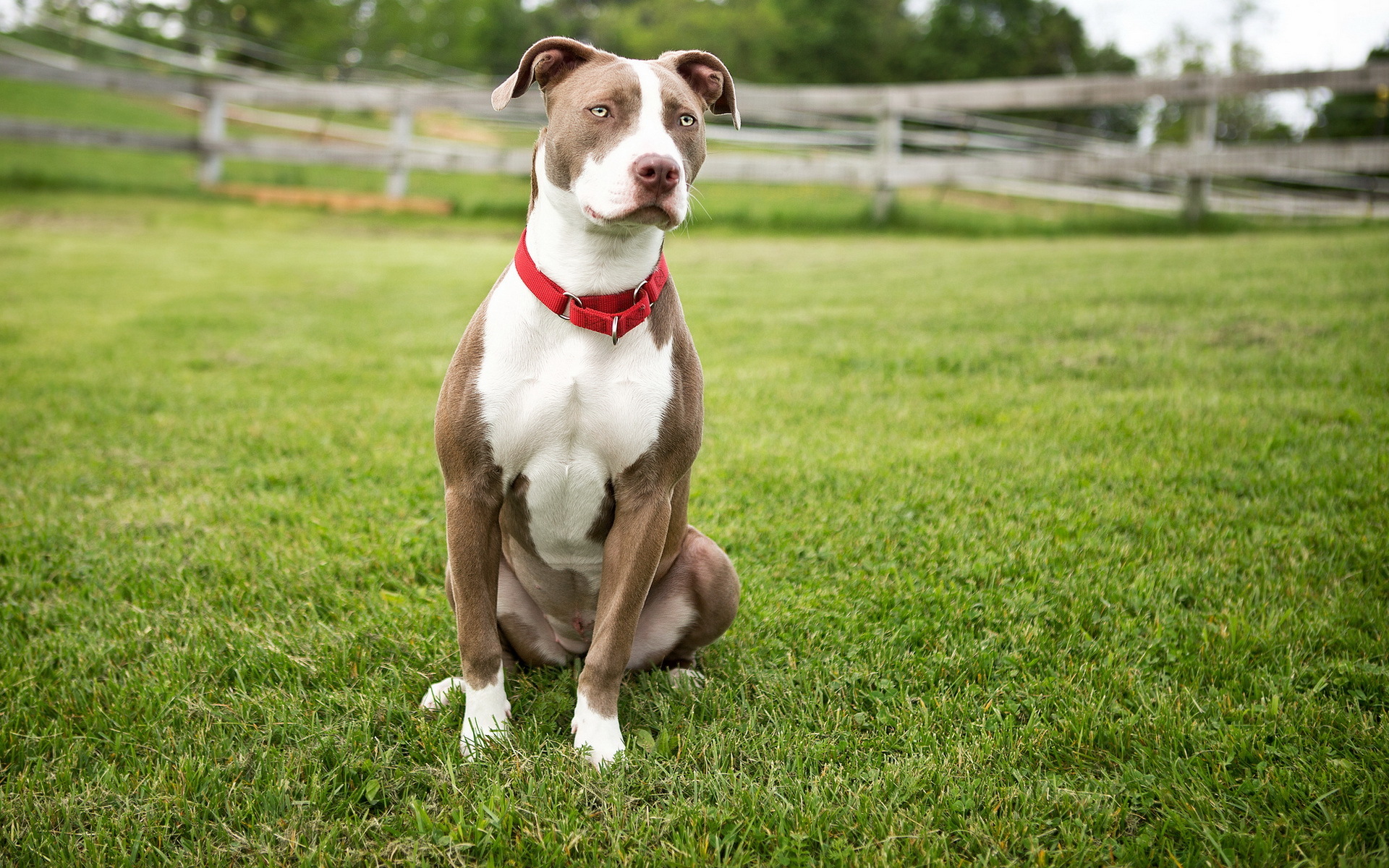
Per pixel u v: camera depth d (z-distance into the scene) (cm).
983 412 536
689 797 218
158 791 216
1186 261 994
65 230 1330
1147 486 409
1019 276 969
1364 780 217
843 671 273
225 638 291
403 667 276
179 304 885
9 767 230
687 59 268
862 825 206
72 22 3669
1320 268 884
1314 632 283
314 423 528
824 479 437
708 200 1752
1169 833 204
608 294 235
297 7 4294
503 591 277
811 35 4353
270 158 1781
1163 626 293
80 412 541
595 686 237
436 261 1189
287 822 206
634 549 240
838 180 1491
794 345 713
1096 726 239
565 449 240
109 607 311
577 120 229
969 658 278
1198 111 1377
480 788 216
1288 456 439
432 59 5128
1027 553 345
